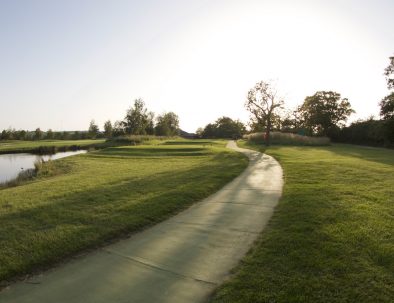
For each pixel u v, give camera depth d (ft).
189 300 12.51
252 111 131.85
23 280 14.62
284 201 27.37
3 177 64.23
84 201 28.09
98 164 65.41
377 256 15.47
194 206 27.40
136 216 23.43
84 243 18.42
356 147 141.08
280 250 16.69
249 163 60.29
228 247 17.74
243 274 14.28
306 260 15.29
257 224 21.63
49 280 14.52
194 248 17.75
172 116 324.60
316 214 22.54
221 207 26.63
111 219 22.67
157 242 18.85
